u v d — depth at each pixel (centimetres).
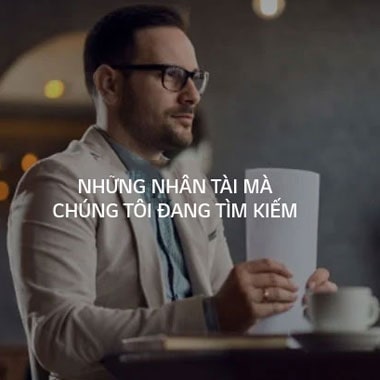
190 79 261
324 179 714
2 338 663
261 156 710
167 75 259
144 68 259
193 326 213
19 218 238
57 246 232
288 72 715
